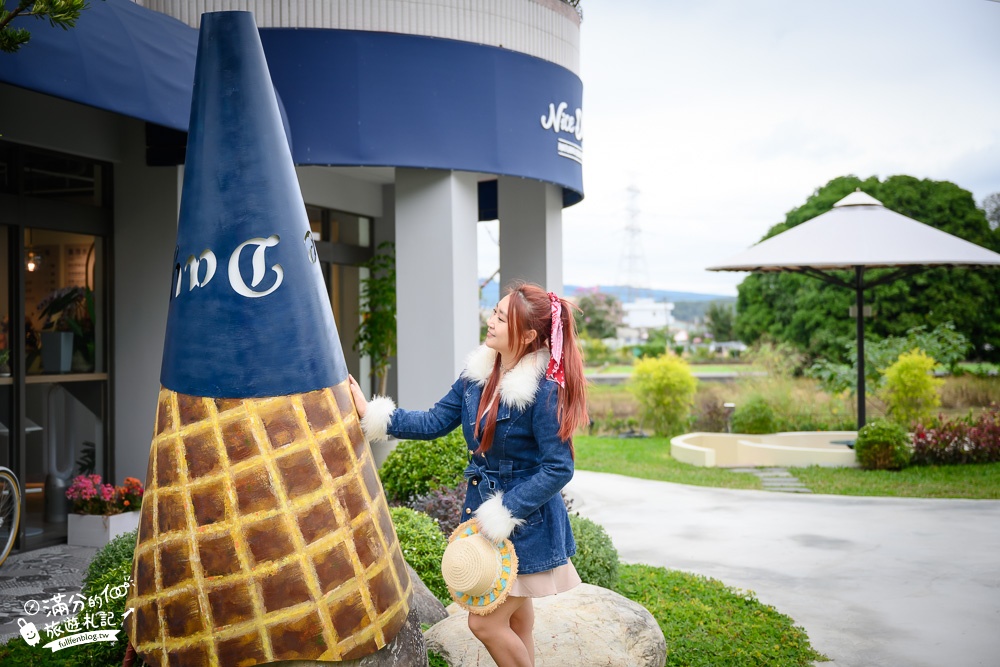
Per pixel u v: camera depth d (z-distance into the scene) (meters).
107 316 8.98
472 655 4.54
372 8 8.79
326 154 8.73
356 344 12.34
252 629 3.31
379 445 10.47
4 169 7.88
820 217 16.42
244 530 3.33
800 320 32.78
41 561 7.57
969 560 8.35
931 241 15.36
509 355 3.74
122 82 6.12
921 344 24.48
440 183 9.47
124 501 8.34
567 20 10.59
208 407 3.41
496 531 3.49
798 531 9.75
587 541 6.30
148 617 3.42
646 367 21.28
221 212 3.49
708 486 13.05
